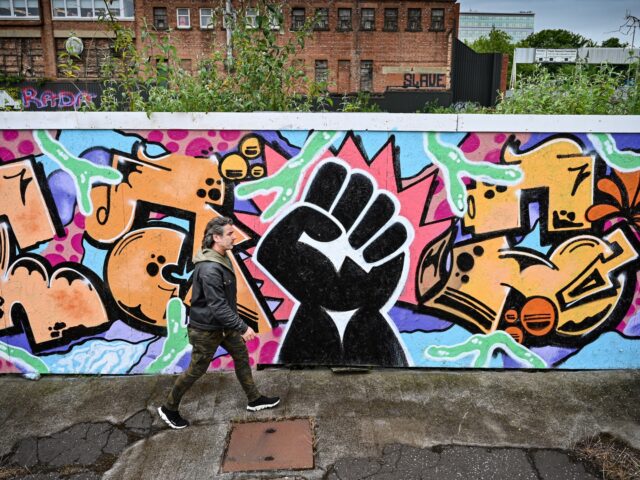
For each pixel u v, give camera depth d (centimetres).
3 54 3800
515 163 456
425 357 479
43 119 446
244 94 510
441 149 454
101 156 454
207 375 473
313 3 4056
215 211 461
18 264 465
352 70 4159
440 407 422
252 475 345
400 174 458
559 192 459
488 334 476
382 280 469
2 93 740
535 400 432
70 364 477
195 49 3869
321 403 427
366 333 476
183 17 3847
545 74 556
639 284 470
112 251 464
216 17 547
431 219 463
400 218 463
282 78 521
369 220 462
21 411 422
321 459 361
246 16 518
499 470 349
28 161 454
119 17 3797
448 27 4112
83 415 416
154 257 466
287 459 360
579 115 446
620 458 362
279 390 446
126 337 475
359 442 378
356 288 470
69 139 451
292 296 471
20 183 457
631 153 454
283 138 452
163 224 462
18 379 472
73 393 448
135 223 462
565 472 348
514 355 479
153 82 496
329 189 459
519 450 370
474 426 397
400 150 454
